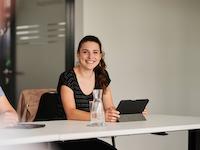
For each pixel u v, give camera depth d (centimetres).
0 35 418
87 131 200
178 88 473
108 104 294
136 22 440
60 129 208
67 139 188
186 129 230
